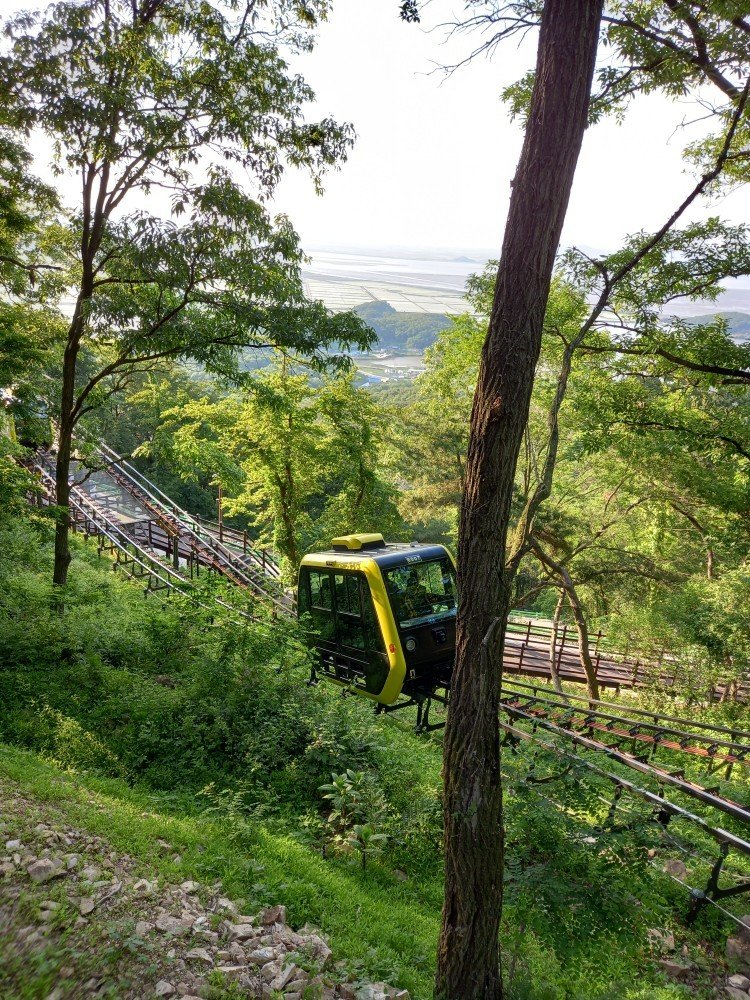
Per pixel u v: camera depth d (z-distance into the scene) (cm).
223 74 1101
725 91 1152
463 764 487
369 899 679
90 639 1219
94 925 484
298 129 1152
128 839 634
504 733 1148
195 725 980
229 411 2533
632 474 2203
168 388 3500
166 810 769
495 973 502
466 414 2848
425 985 545
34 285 1458
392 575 1167
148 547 2434
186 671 1164
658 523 2453
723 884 824
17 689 1016
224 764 934
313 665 1291
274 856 697
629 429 1753
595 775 926
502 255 473
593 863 763
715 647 1795
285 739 991
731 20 920
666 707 1814
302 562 1393
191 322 1193
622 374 1778
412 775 1011
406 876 792
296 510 2717
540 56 461
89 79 1010
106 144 1042
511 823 798
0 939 446
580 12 446
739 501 1791
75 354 1252
